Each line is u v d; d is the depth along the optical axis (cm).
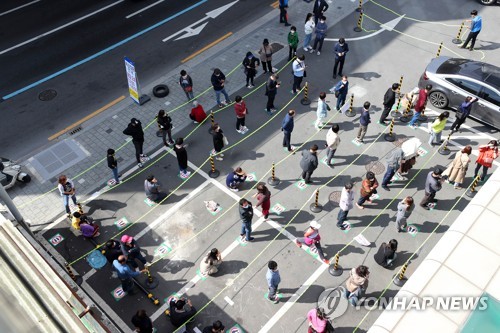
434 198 1853
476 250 765
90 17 2898
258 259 1673
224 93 2245
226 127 2198
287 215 1814
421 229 1753
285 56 2600
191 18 2883
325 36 2719
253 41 2708
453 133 2128
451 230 803
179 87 2419
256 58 2430
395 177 1952
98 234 1755
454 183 1900
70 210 1823
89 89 2412
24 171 2011
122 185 1948
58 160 2059
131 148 2116
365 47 2633
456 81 2142
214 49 2656
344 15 2875
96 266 1658
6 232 866
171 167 2022
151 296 1552
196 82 2450
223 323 1501
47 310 725
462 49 2602
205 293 1580
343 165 2003
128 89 2416
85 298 1245
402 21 2814
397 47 2625
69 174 2002
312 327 1345
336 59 2333
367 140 2114
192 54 2622
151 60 2586
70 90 2408
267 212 1748
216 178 1964
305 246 1706
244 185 1933
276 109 2281
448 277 741
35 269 793
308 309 1527
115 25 2833
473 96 2102
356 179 1945
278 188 1914
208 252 1702
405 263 1645
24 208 1861
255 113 2269
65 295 788
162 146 2116
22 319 707
